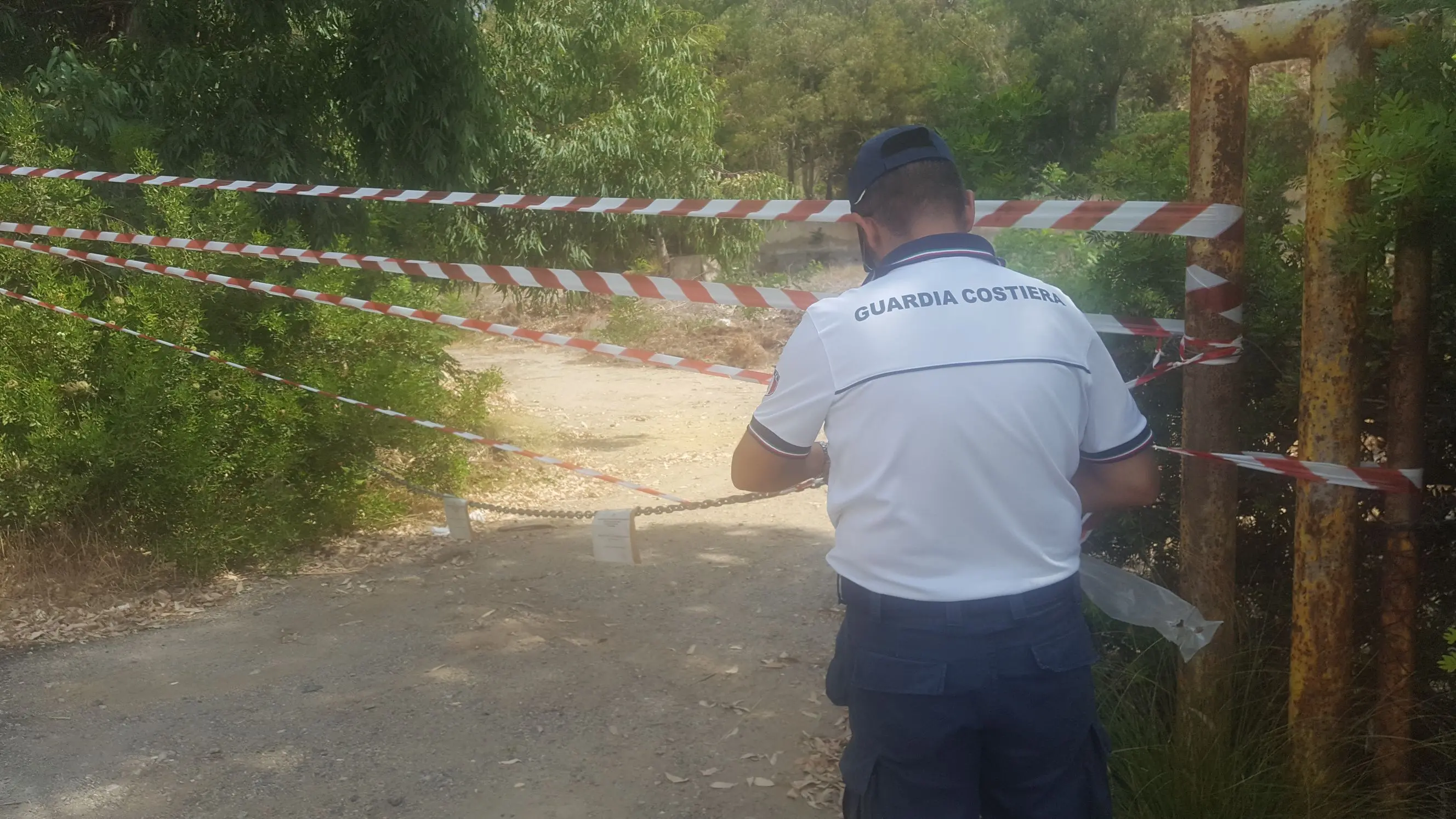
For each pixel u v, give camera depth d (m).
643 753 3.91
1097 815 2.08
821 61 37.62
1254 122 3.43
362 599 5.61
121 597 5.55
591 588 5.77
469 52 8.94
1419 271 2.62
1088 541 3.53
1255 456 2.75
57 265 6.50
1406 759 2.81
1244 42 2.66
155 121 7.88
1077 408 2.01
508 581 5.88
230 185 4.50
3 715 4.26
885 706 1.96
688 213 2.98
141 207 7.15
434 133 8.87
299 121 8.66
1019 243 3.70
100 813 3.54
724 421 11.07
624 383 13.40
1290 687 2.86
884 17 37.66
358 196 3.96
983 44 33.25
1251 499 3.38
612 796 3.61
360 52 8.74
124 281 6.71
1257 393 3.32
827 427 2.02
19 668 4.72
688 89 13.20
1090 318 3.00
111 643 5.02
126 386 5.77
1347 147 2.46
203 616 5.38
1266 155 3.37
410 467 7.62
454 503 4.41
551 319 18.16
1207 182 2.75
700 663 4.73
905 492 1.92
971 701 1.92
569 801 3.58
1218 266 2.76
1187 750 2.88
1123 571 2.92
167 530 5.98
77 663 4.79
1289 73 3.50
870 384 1.93
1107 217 2.69
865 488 1.95
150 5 8.39
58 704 4.36
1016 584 1.93
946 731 1.93
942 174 2.09
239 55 8.54
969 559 1.92
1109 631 3.42
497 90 10.51
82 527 5.88
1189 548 2.94
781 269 25.34
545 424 10.77
